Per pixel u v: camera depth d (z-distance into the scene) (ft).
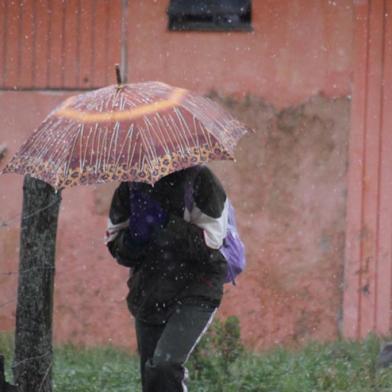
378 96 106.73
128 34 109.40
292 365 77.15
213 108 51.31
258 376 71.87
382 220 107.04
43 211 61.72
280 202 108.27
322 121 107.55
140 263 52.11
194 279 51.21
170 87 51.78
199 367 70.95
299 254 108.17
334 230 107.76
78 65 110.32
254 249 108.47
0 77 111.55
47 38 110.73
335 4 106.93
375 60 106.63
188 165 47.34
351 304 107.45
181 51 108.78
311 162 107.86
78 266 110.83
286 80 107.86
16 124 111.24
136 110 48.73
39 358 62.39
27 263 62.08
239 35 108.17
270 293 108.37
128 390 71.41
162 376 49.47
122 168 46.88
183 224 50.14
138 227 50.96
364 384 70.95
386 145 106.83
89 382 74.33
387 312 106.83
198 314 50.62
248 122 108.37
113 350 103.91
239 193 108.68
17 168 48.78
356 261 107.45
